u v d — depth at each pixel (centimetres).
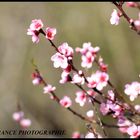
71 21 1505
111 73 1325
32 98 1425
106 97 484
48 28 455
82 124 1088
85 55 526
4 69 1505
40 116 1371
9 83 1472
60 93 1370
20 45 1543
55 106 1339
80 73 477
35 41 452
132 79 1317
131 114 515
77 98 518
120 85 1287
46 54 1489
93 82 484
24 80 1472
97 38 1414
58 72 1449
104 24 1423
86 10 1477
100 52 1376
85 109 1109
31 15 1609
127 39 1370
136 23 581
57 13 1566
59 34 1500
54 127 1307
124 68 1331
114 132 747
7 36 1570
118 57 1351
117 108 493
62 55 458
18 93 1451
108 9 1429
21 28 1583
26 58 1502
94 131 505
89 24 1448
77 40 1466
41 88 1416
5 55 1533
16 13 1622
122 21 1373
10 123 1327
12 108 1369
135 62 1340
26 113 1359
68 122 1242
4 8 1630
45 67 1466
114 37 1381
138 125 504
